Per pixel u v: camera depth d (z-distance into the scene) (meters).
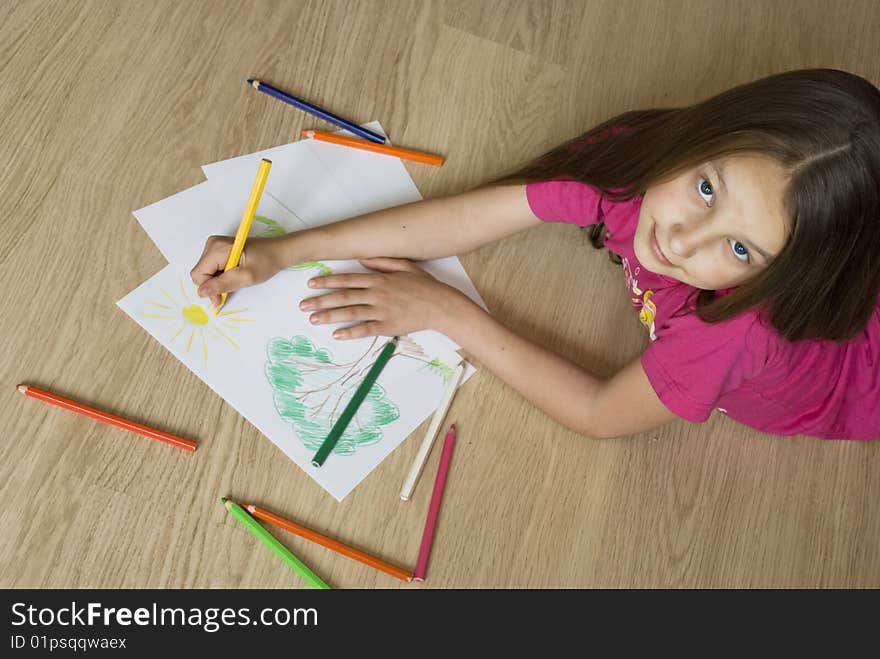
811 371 1.03
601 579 1.06
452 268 1.14
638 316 1.17
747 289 0.88
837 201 0.82
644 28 1.35
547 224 1.19
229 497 0.98
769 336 0.94
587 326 1.16
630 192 0.98
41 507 0.94
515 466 1.07
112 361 1.00
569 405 1.05
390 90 1.22
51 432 0.97
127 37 1.15
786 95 0.83
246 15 1.20
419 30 1.26
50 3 1.14
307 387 1.03
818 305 0.89
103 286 1.03
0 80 1.10
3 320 1.00
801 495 1.15
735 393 1.05
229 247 1.01
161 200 1.08
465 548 1.03
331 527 1.00
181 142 1.11
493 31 1.29
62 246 1.04
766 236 0.83
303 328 1.05
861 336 1.06
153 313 1.03
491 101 1.25
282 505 0.99
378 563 0.99
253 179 1.11
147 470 0.98
